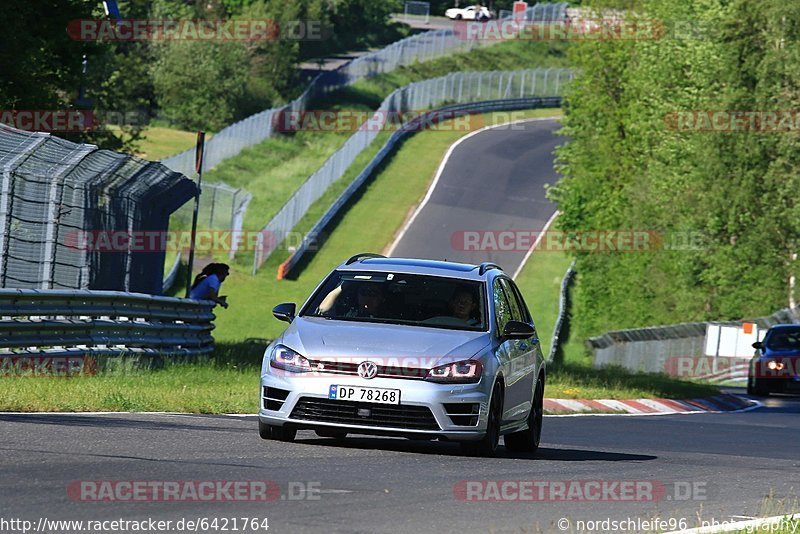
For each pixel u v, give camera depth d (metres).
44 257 69.12
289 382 39.19
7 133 66.75
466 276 43.31
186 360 73.75
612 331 185.62
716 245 189.88
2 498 26.41
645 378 105.44
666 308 196.38
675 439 56.28
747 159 186.38
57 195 69.62
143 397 52.31
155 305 74.00
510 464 38.94
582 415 70.19
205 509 26.62
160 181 82.50
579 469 39.00
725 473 40.50
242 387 62.53
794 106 184.50
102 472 30.97
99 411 48.28
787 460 47.50
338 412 38.88
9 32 106.25
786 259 184.50
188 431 42.25
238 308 188.50
